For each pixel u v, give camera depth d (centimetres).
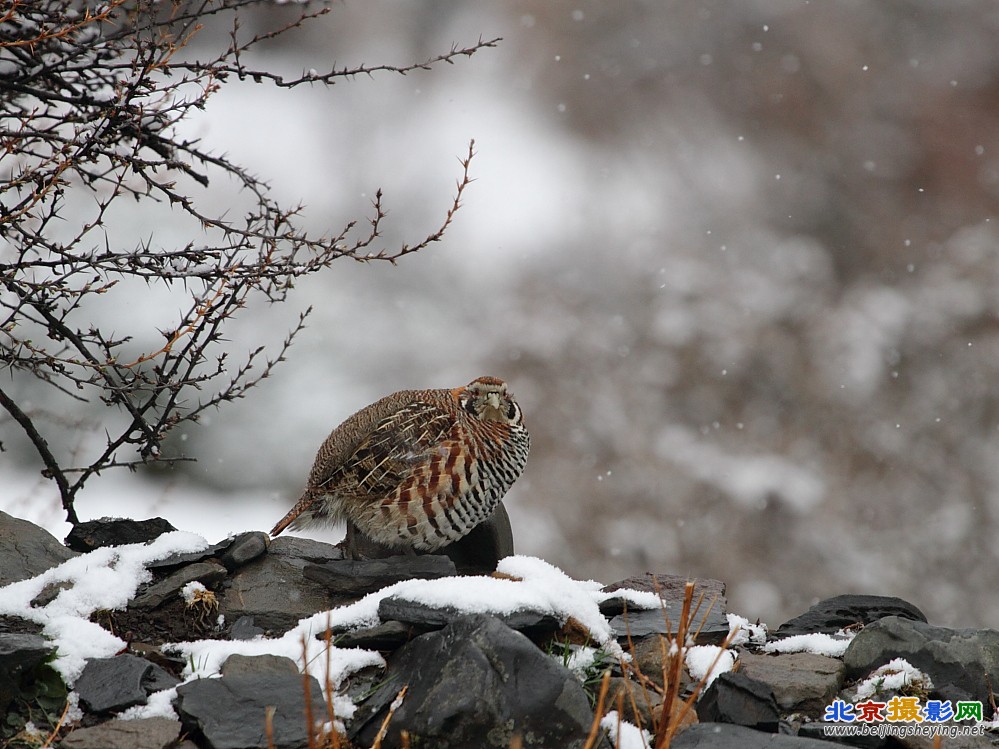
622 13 3152
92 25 761
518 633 502
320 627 582
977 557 1742
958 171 2684
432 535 679
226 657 555
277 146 2667
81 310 1616
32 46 680
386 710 495
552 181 2666
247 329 1941
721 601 671
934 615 1705
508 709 477
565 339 1906
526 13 3198
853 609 691
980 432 1831
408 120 2883
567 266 2209
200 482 1675
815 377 1855
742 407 1834
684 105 2920
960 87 2817
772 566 1711
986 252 1997
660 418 1816
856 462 1817
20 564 644
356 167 2708
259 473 1734
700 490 1745
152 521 728
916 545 1742
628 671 552
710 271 2005
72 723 506
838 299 2048
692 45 3022
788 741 490
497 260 2311
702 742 491
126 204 1806
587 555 1697
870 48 2912
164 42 704
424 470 665
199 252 693
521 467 704
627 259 2122
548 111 2988
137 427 735
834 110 2825
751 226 2361
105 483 1448
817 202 2528
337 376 1927
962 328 1927
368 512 676
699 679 559
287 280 700
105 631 573
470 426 678
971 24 2905
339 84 2889
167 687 528
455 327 2059
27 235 668
